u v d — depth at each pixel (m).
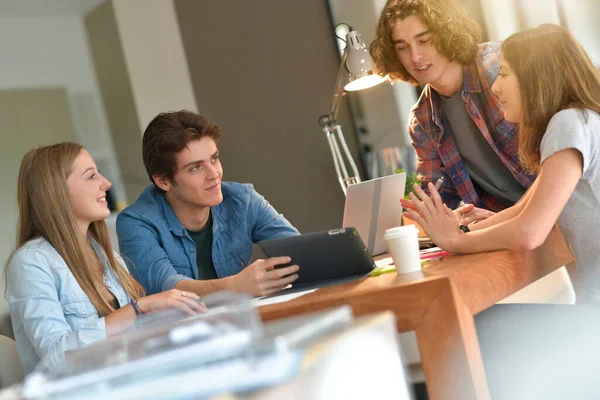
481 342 1.65
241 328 0.84
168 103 4.53
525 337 1.62
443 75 2.56
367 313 1.36
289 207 4.37
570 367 1.46
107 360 0.87
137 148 4.44
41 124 4.33
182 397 0.66
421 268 1.62
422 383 1.64
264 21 4.33
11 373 2.01
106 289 2.06
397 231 1.55
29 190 1.98
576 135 1.63
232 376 0.68
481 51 2.52
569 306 1.73
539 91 1.75
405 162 3.90
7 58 4.29
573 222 1.72
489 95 2.51
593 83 1.74
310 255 1.79
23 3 4.35
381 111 3.96
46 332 1.82
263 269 1.86
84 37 4.47
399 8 2.54
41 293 1.86
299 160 4.32
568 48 1.76
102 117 4.45
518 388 1.49
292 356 0.71
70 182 1.98
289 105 4.32
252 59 4.39
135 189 4.43
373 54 2.69
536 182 1.70
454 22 2.48
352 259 1.75
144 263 2.34
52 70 4.39
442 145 2.73
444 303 1.30
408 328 1.33
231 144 4.49
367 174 4.06
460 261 1.61
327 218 4.27
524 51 1.79
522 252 1.67
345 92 4.09
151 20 4.55
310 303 1.42
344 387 0.75
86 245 2.00
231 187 2.59
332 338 0.78
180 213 2.47
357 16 4.00
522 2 3.35
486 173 2.68
